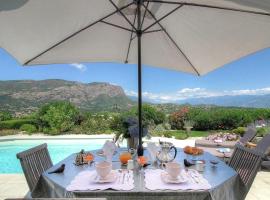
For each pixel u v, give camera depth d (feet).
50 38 7.87
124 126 8.82
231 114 38.11
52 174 6.43
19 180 14.24
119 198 5.37
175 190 5.39
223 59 9.08
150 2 7.88
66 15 7.14
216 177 6.19
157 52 10.45
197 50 9.21
